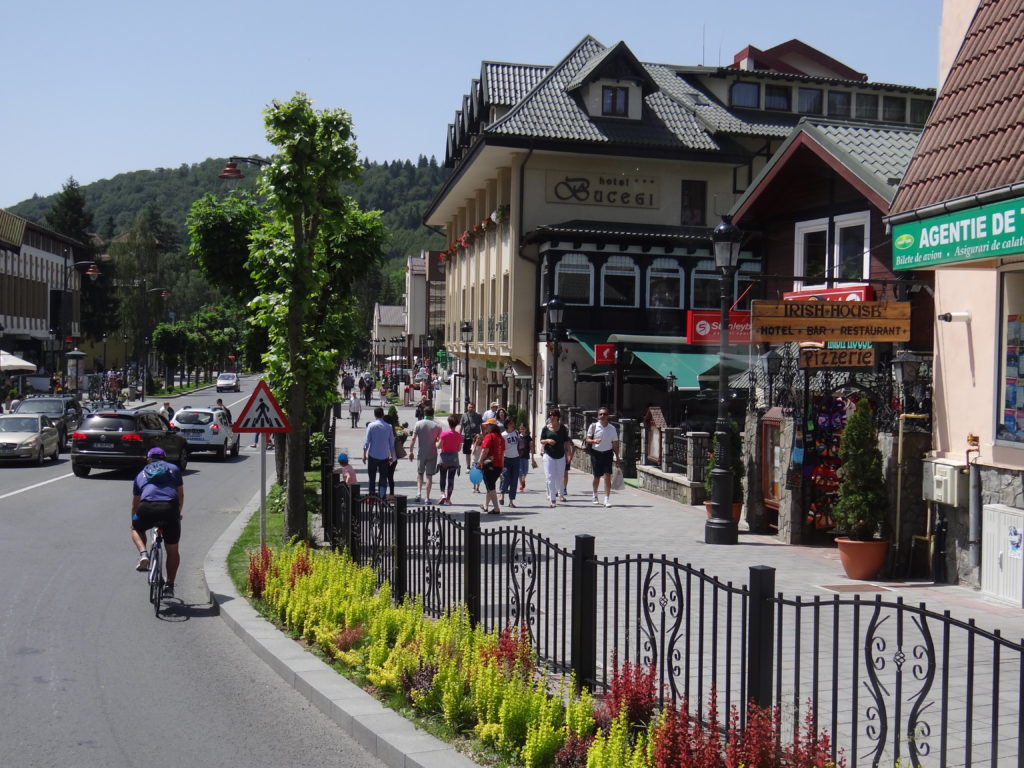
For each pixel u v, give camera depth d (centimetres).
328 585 967
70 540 1591
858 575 1203
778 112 3769
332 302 1802
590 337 3266
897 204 1137
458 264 4853
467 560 845
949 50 1330
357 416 4738
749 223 2019
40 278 7738
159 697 778
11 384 5581
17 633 979
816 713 509
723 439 1495
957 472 1156
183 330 8944
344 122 1401
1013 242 952
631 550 1412
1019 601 1039
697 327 2589
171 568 1140
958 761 587
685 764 494
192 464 3192
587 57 3747
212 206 2073
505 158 3519
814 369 1448
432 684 692
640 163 3475
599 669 782
